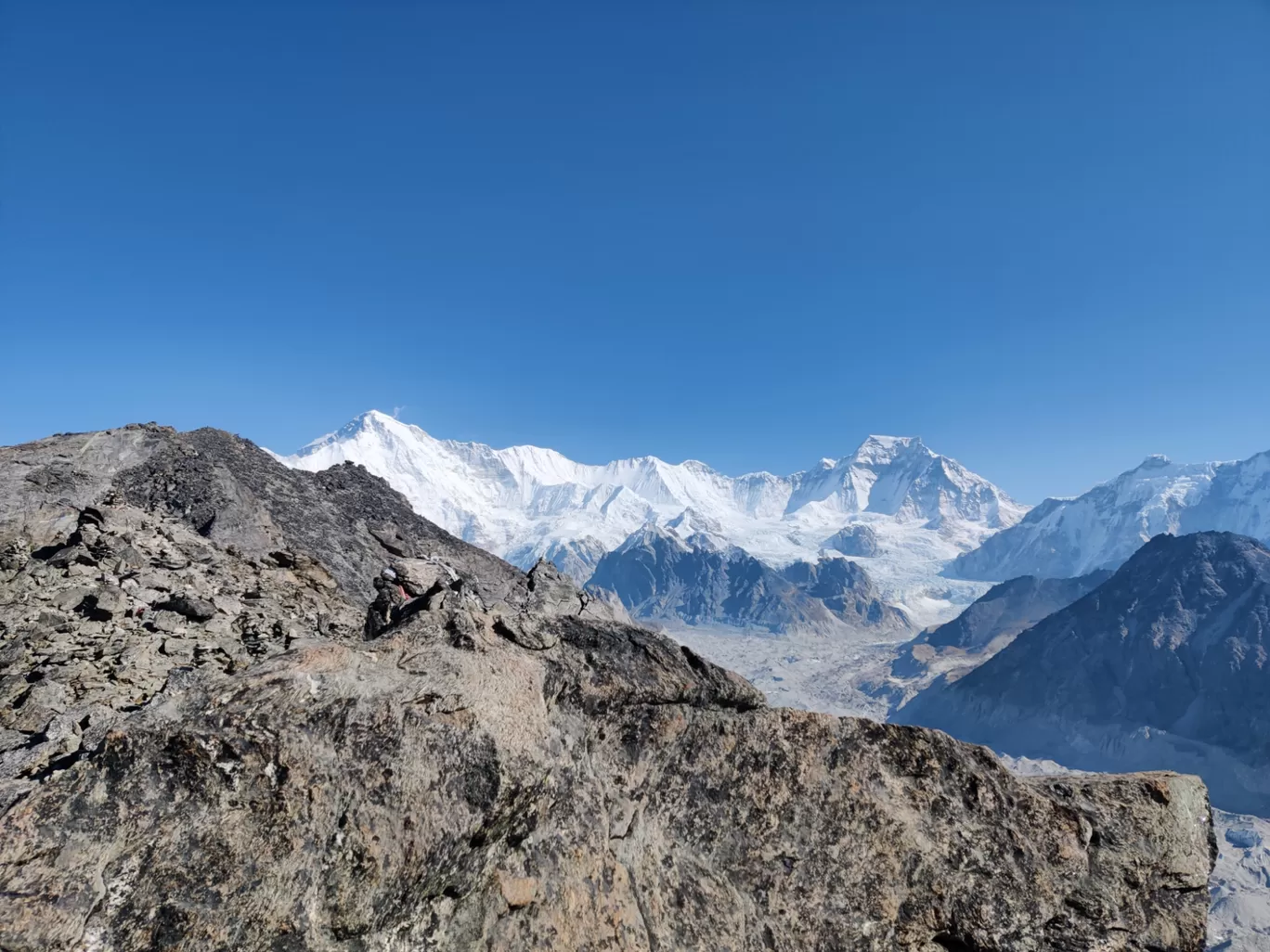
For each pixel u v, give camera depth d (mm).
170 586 22406
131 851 7223
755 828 10641
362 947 7703
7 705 13797
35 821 7070
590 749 10367
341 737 8484
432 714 9039
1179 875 11562
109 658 16594
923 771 11367
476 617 11195
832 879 10453
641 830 10164
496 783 8734
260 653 19312
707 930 9648
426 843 8117
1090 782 12125
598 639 11484
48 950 6488
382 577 20922
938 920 10453
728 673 11766
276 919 7328
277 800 7875
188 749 7750
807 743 11336
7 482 35125
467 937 8375
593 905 9125
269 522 43062
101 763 7531
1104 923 10953
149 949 6883
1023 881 10852
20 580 20125
